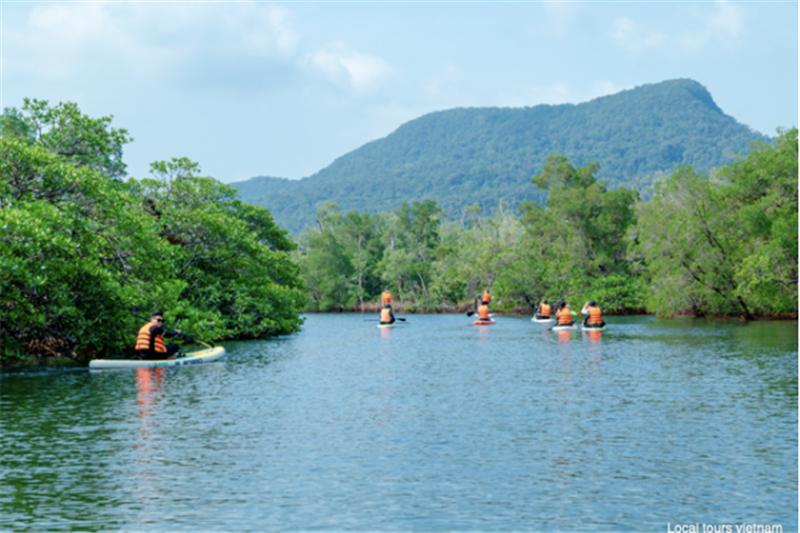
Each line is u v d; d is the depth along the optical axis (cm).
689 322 5459
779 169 5738
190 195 4112
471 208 18075
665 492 1059
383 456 1264
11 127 3531
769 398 1861
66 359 2845
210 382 2208
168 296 2895
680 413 1656
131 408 1738
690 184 5894
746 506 999
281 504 1005
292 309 4562
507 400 1848
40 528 911
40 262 2402
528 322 6225
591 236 8125
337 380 2256
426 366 2662
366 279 11394
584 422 1554
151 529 909
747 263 5294
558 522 936
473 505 1001
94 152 3238
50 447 1329
